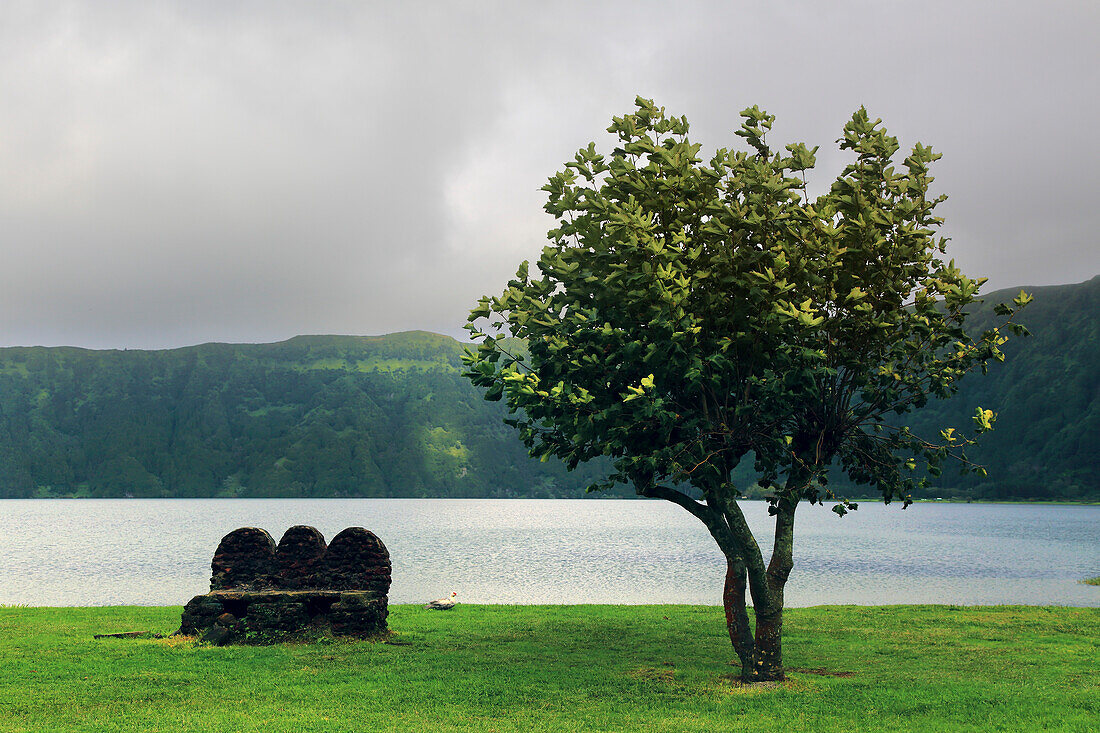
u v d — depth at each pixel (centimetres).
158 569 6706
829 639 2761
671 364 1941
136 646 2417
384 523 16912
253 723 1638
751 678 2086
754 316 2036
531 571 6488
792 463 2114
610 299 2081
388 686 1980
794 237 2083
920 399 2119
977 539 12294
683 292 1883
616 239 2052
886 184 2145
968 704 1798
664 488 2208
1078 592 5156
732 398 2214
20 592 4975
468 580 5688
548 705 1828
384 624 2680
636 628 2956
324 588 2653
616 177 2148
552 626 2994
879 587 5406
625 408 2036
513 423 2208
